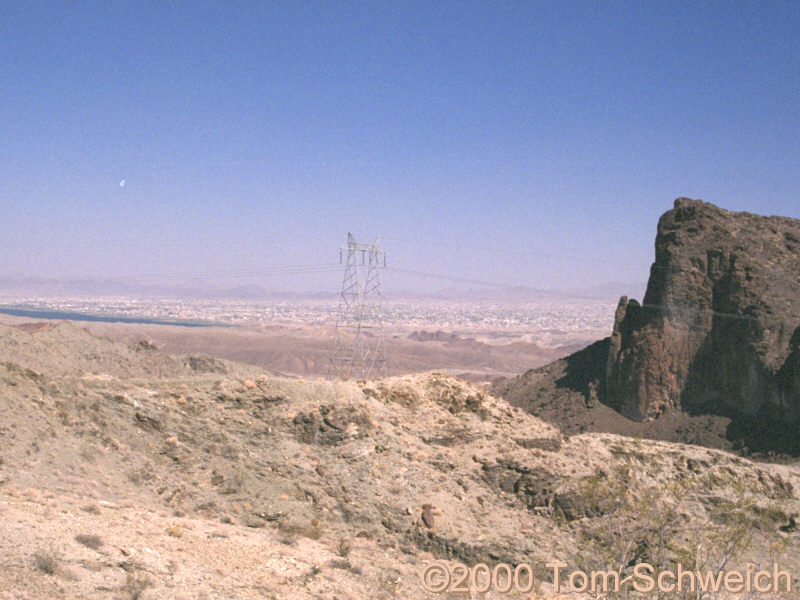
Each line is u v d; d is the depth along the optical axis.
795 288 133.25
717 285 137.75
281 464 49.91
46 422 44.59
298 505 46.75
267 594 30.75
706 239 143.25
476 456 57.41
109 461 43.88
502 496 54.69
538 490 54.72
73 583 25.77
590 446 68.38
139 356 91.94
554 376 161.75
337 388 59.53
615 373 141.38
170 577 29.25
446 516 49.97
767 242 143.38
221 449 49.50
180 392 53.69
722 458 70.12
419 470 54.00
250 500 45.66
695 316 136.38
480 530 49.69
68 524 31.83
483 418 63.31
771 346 124.75
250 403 54.62
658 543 37.88
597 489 46.91
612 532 38.00
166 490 43.66
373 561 40.50
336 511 47.78
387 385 63.56
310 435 53.56
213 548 34.78
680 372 134.50
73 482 39.44
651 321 141.00
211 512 43.22
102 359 86.44
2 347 76.19
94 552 29.38
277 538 40.12
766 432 116.62
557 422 139.75
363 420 55.81
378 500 49.84
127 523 34.78
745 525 37.81
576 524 52.53
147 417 49.66
